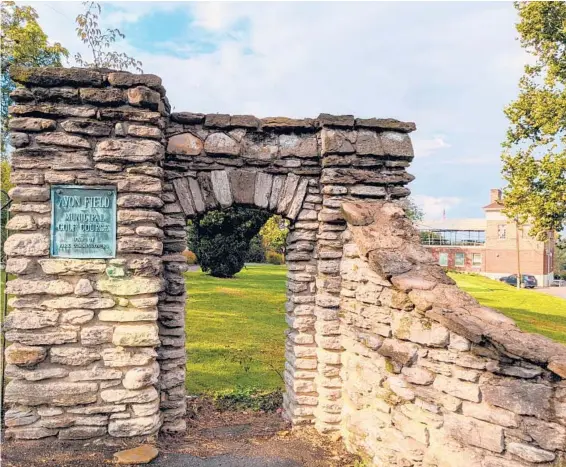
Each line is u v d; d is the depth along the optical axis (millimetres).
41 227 4781
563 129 13617
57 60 12648
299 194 5789
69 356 4762
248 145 5719
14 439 4711
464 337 3898
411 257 4895
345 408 5574
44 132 4793
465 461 3861
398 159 5852
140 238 4891
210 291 17312
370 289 5051
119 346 4820
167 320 5508
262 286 19328
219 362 8945
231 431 5801
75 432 4766
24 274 4754
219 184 5605
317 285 5824
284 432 5750
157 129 4922
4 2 11484
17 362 4699
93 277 4832
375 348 4898
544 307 18375
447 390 4047
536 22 13883
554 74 13789
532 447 3500
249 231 22188
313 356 5859
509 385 3645
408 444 4414
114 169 4852
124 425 4816
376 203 5672
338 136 5668
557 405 3418
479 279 27359
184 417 5664
